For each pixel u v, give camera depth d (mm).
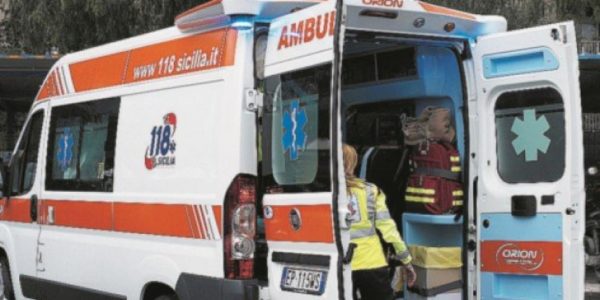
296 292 4359
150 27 11953
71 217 6305
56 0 12523
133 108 5652
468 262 5324
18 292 7207
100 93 6070
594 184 11000
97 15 12000
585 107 13688
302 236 4316
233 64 4746
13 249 7242
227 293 4652
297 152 4387
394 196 5918
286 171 4477
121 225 5668
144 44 5680
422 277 5348
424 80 5500
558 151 4906
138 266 5449
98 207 5941
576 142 4777
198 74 5039
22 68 12031
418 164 5504
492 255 5188
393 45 5613
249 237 4676
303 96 4352
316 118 4242
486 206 5234
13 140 15953
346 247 4113
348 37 4773
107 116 5961
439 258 5332
